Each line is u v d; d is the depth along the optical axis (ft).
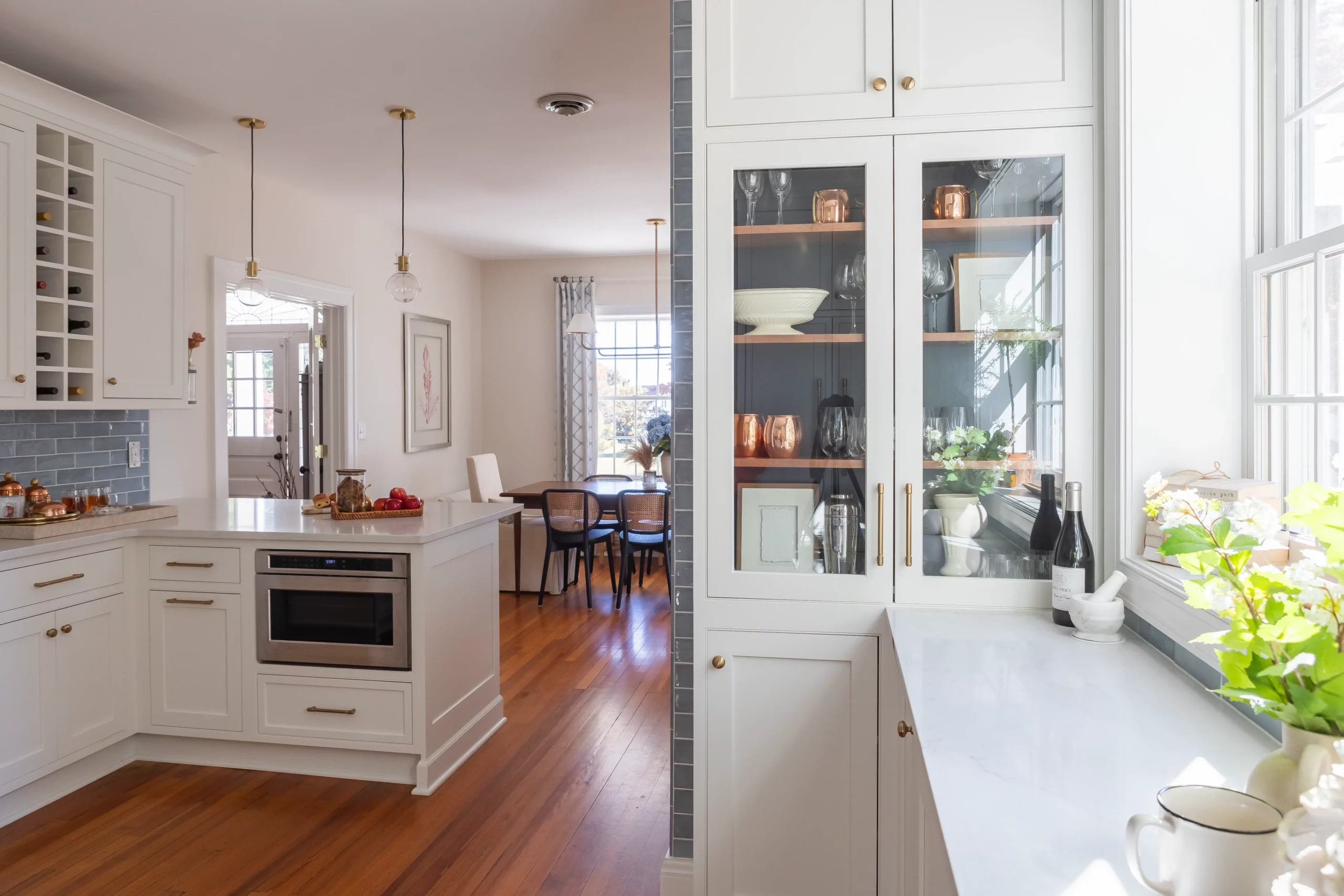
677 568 7.13
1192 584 2.96
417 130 13.82
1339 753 2.35
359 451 19.94
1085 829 3.08
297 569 9.93
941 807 3.26
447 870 8.04
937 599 6.72
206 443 14.90
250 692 10.09
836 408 6.84
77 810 9.22
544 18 9.91
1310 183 5.06
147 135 11.55
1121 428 6.01
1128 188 5.93
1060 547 6.21
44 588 9.10
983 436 6.66
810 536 6.89
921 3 6.61
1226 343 5.87
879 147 6.66
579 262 25.77
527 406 26.21
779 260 6.86
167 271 12.05
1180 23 5.84
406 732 9.77
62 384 10.48
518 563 19.75
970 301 6.63
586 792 9.71
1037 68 6.49
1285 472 5.25
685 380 7.08
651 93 12.28
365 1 9.46
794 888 6.96
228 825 8.92
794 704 6.93
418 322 22.47
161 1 9.43
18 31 10.18
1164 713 4.31
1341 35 4.70
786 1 6.78
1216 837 2.42
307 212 17.87
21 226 9.76
